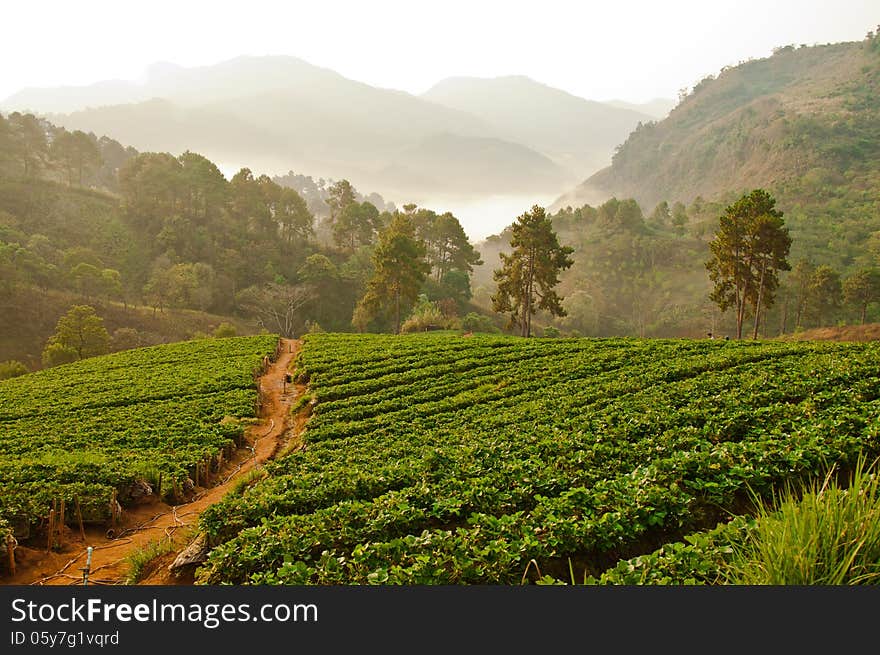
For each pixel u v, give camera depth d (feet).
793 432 47.85
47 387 140.67
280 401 123.13
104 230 424.87
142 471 66.13
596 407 76.07
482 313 448.24
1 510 50.42
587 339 161.79
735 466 38.96
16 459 75.72
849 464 40.60
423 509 40.81
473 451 56.34
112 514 57.52
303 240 507.71
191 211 469.98
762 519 23.54
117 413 106.32
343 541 37.45
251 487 61.00
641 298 555.69
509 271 231.71
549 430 64.39
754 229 184.65
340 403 102.89
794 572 21.01
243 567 35.81
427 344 168.45
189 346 199.41
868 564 20.77
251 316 396.57
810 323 394.73
